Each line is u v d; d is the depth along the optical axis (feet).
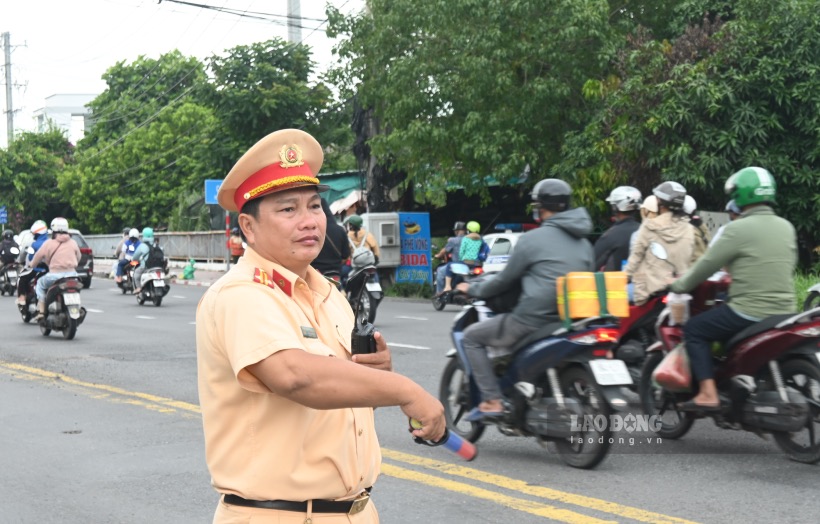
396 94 72.43
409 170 77.25
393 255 76.79
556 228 21.68
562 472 20.99
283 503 7.81
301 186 8.13
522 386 21.72
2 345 44.78
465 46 69.00
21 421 27.27
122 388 32.63
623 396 20.57
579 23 66.54
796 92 59.16
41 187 178.70
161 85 176.86
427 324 51.80
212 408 7.94
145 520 18.20
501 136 68.23
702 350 21.81
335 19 76.07
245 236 8.29
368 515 8.40
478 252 60.08
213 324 7.86
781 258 21.24
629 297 26.58
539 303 21.29
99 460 22.70
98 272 122.72
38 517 18.51
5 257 80.89
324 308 8.38
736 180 21.62
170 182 160.86
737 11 63.00
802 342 20.29
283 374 7.35
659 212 26.71
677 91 59.57
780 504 18.34
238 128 102.42
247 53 102.78
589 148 63.82
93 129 177.99
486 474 20.92
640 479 20.30
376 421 26.48
